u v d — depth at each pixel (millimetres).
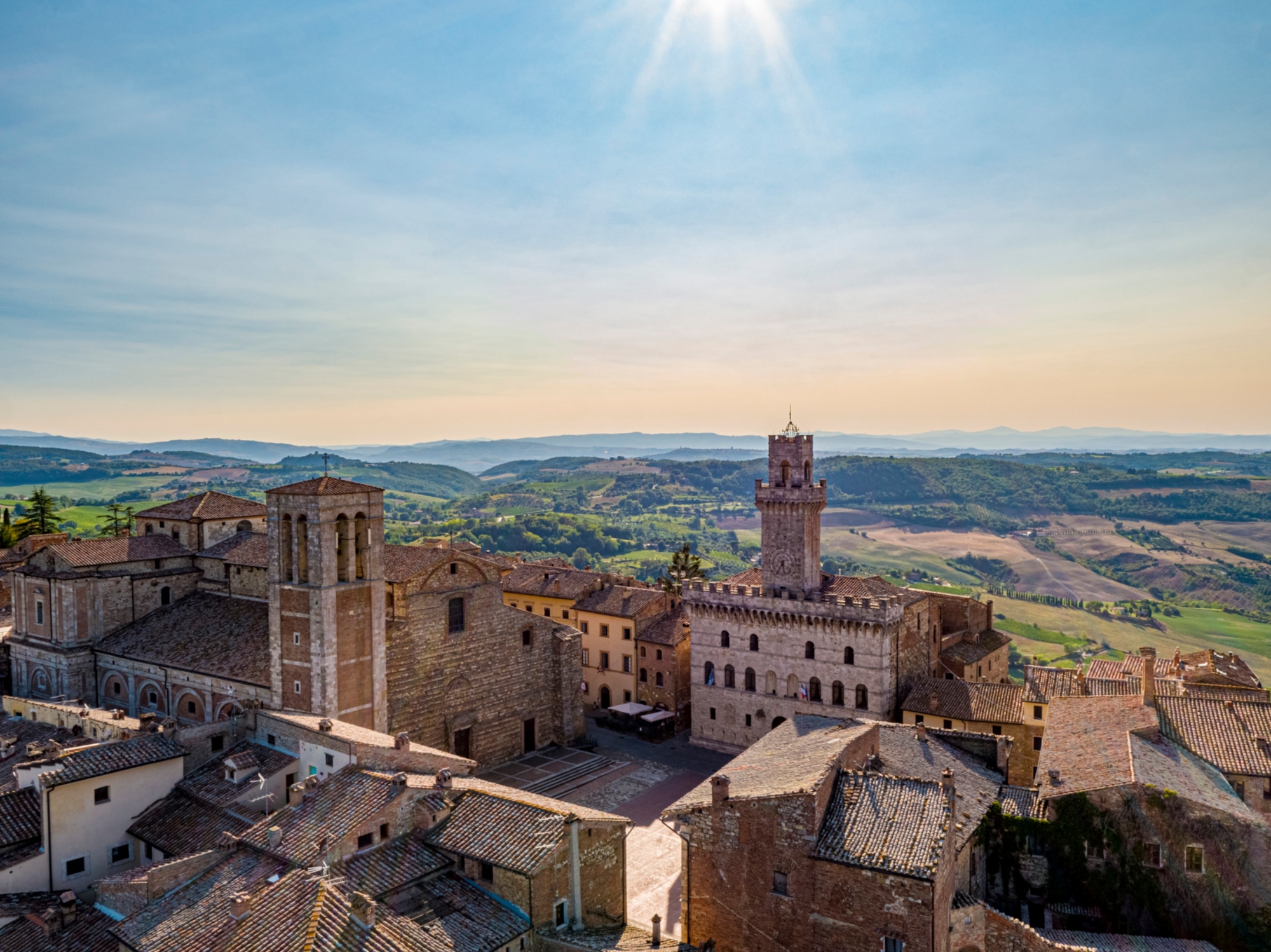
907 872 39656
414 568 77688
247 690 71000
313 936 35344
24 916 45281
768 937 44281
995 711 77312
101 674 82875
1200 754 53594
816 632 84688
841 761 48156
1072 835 49125
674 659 100000
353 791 47188
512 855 43062
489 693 83938
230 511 91812
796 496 87938
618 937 44281
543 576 118375
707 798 50062
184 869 44094
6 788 52500
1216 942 45969
